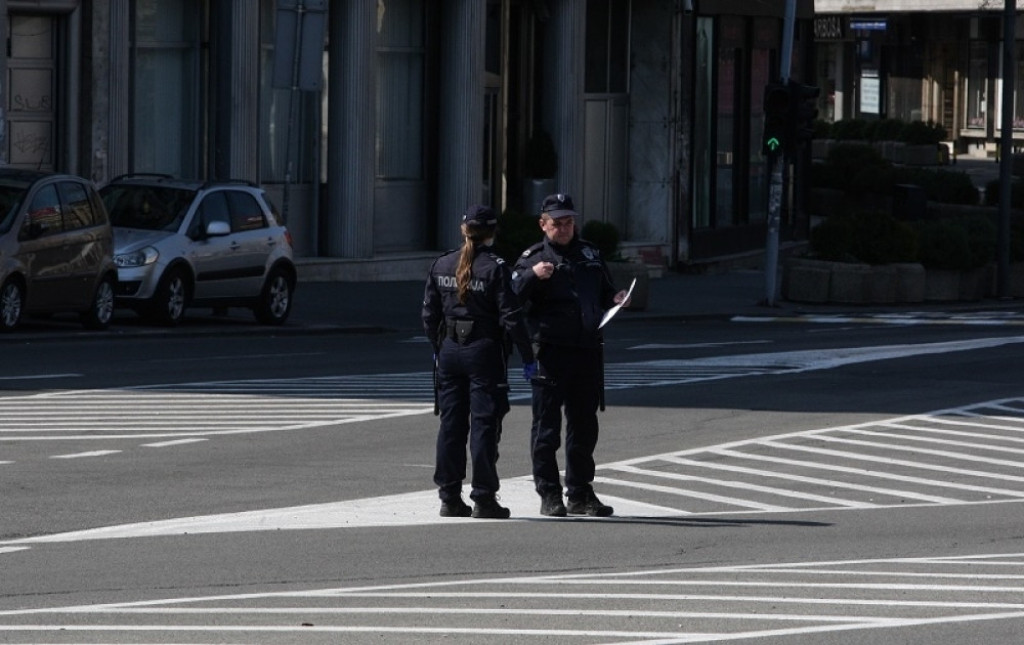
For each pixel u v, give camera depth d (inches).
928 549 1083.3
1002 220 3695.9
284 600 884.0
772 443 1551.4
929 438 1614.2
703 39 4156.0
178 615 842.8
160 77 3026.6
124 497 1194.0
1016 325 3031.5
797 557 1045.2
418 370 2042.3
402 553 1031.0
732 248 4345.5
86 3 2827.3
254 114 3068.4
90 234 2298.2
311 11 2689.5
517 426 1610.5
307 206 3297.2
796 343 2568.9
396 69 3454.7
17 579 932.0
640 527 1147.9
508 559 1019.3
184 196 2517.2
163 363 2021.4
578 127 3791.8
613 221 4035.4
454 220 3511.3
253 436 1488.7
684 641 797.2
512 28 3745.1
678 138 4030.5
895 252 3558.1
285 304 2659.9
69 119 2829.7
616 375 2073.1
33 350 2097.7
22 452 1364.4
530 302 1173.1
